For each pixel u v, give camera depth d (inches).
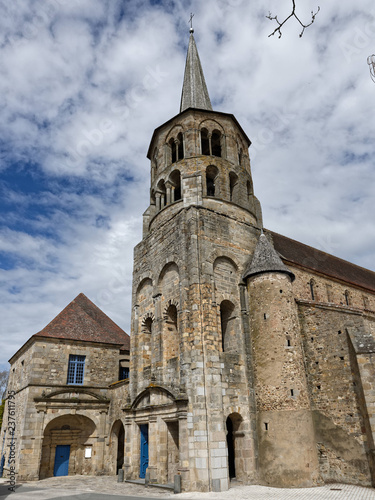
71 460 1165.7
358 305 1293.1
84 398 1177.4
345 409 796.0
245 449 797.2
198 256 895.7
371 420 729.0
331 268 1348.4
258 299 906.1
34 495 766.5
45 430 1144.8
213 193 1128.2
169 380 885.8
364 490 688.4
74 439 1186.0
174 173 1102.4
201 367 788.6
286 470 745.0
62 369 1189.1
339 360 834.2
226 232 976.3
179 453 778.2
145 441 931.3
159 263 1016.2
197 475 715.4
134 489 800.3
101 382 1236.5
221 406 780.0
